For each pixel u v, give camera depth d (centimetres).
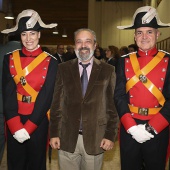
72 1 1073
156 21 210
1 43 269
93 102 212
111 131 213
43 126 228
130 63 217
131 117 208
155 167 213
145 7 212
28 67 224
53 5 1070
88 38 212
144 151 213
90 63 218
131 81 213
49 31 1150
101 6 1145
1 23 909
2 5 921
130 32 1155
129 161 218
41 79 225
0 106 262
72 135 214
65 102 218
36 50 229
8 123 220
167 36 614
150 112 210
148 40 209
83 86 216
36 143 226
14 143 229
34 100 225
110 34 1162
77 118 213
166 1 642
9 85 224
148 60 213
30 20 219
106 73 215
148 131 203
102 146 213
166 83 210
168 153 218
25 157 235
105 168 342
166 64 211
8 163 234
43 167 234
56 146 218
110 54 538
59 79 220
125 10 1155
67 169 223
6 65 229
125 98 217
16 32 230
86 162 219
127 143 216
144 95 210
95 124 212
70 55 547
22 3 1048
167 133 214
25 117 224
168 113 204
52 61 228
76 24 1134
